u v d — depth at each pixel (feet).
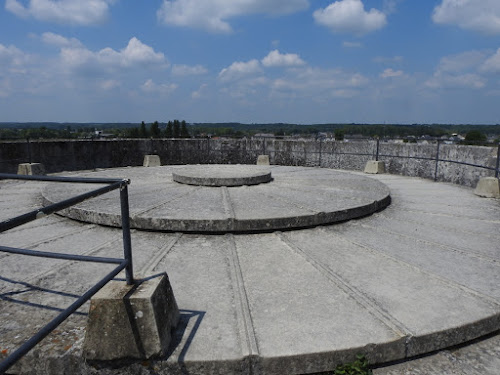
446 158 33.63
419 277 11.75
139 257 13.24
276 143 48.75
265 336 8.54
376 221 18.34
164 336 7.87
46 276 11.73
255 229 15.84
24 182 32.04
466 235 16.22
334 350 8.06
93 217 17.01
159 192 21.61
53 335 8.42
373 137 42.01
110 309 7.55
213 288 10.91
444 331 8.84
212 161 50.80
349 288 10.91
